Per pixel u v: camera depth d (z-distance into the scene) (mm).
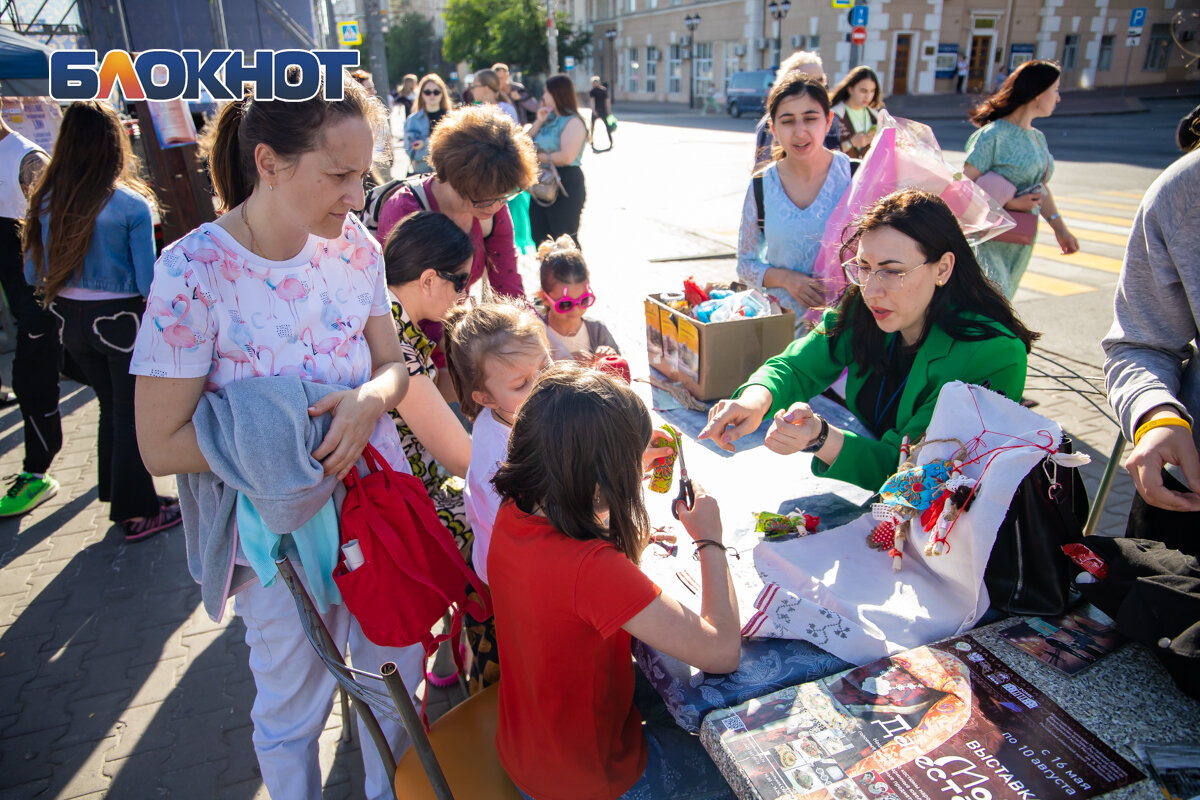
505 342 1779
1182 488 1711
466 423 2654
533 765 1453
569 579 1301
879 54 26656
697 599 1731
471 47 41406
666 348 3301
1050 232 8273
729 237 8391
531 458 1333
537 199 5891
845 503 2172
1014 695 1404
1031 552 1589
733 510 2154
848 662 1561
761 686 1505
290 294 1536
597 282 6348
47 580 3215
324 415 1535
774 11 27016
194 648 2828
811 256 3256
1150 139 16109
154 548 3420
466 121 2504
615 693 1468
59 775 2303
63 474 4035
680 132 22031
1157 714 1349
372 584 1616
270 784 1778
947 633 1612
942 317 1943
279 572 1498
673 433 1830
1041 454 1545
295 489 1459
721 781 1491
